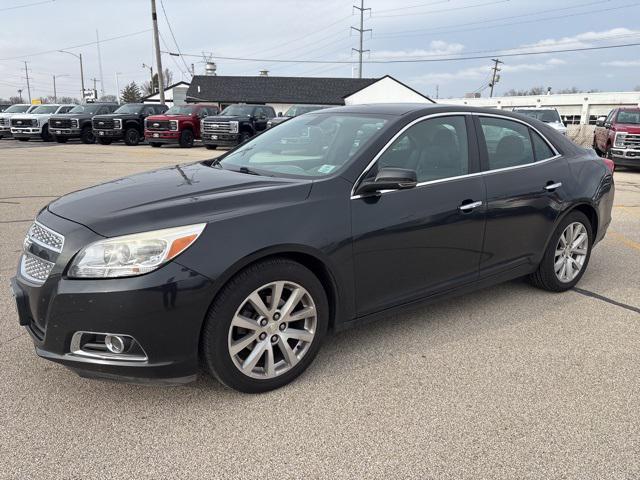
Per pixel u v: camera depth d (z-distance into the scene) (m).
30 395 3.05
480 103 57.97
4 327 3.90
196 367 2.83
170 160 16.05
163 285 2.66
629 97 48.47
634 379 3.31
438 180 3.73
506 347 3.72
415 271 3.62
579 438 2.73
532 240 4.37
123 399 3.03
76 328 2.68
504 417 2.90
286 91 54.84
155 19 31.44
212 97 53.88
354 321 3.42
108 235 2.71
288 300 3.10
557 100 53.06
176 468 2.48
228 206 2.97
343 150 3.57
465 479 2.43
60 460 2.51
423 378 3.29
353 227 3.25
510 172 4.17
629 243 6.71
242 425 2.80
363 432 2.75
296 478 2.42
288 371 3.16
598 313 4.35
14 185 10.47
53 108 26.73
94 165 14.38
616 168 16.78
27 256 3.06
